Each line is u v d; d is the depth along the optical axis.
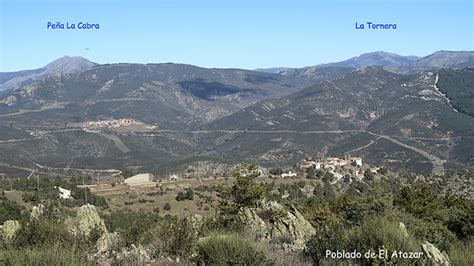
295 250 9.49
